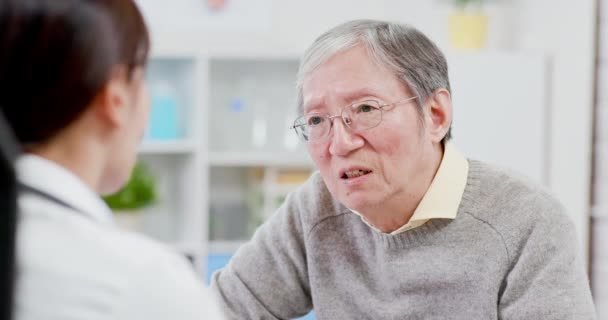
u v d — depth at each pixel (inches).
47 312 31.7
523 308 55.6
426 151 57.1
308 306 68.0
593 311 56.1
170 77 148.4
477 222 57.8
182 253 140.7
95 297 31.9
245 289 66.1
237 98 145.5
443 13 147.7
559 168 128.4
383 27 55.4
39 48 32.2
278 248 66.1
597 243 120.8
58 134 34.1
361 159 54.3
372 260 61.7
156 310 32.4
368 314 62.2
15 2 32.2
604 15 119.4
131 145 37.2
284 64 150.0
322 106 54.7
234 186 151.5
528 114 131.8
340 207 63.1
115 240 33.4
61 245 32.4
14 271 30.6
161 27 146.3
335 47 54.2
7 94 32.4
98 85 33.4
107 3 34.1
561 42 127.6
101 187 37.8
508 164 132.3
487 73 132.0
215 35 148.6
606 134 119.5
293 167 146.0
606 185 119.6
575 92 124.2
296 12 150.3
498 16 142.4
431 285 58.7
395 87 54.2
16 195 30.6
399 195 57.2
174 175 151.8
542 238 56.3
